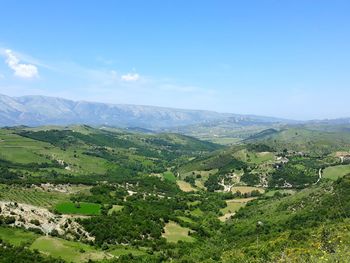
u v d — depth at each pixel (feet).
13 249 416.26
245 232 604.49
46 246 444.55
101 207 655.35
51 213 577.02
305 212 597.52
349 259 191.31
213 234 644.69
